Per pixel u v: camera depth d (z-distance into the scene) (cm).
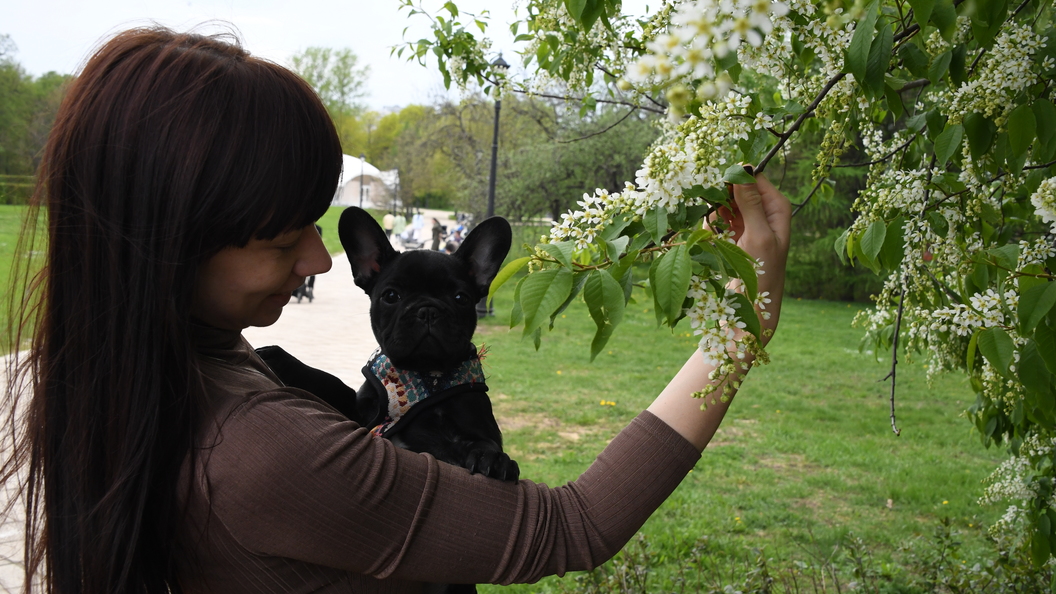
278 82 110
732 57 162
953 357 279
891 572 431
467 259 200
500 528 111
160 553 108
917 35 203
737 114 167
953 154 211
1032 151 213
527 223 2312
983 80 192
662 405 126
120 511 102
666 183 123
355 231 199
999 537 346
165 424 104
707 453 742
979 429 323
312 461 104
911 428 855
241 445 104
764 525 561
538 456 704
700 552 416
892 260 208
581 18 212
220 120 102
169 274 102
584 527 116
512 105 2283
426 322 166
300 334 1212
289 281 121
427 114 3123
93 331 104
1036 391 178
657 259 117
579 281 121
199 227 102
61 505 109
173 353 104
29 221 112
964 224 226
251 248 110
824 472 697
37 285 111
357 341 1176
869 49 156
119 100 103
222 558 106
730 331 118
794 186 1920
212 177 101
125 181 102
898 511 604
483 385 172
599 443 754
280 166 104
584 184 2244
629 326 1564
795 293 2355
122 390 102
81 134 105
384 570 108
